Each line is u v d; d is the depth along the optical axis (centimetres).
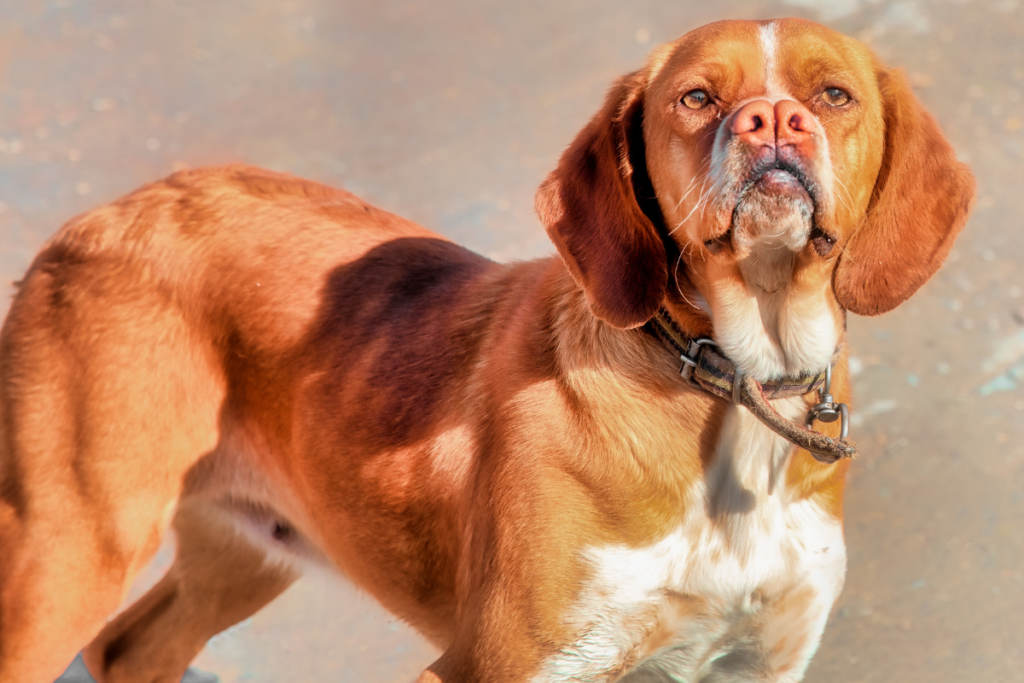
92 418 576
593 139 503
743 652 541
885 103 498
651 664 541
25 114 1311
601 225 493
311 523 599
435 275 588
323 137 1295
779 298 489
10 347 598
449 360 549
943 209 502
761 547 510
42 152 1247
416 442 546
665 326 494
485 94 1381
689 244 484
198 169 638
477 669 505
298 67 1433
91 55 1427
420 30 1525
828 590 532
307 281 589
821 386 507
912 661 704
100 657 657
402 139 1295
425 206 1176
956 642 717
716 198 459
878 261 499
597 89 1381
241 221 603
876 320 1009
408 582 566
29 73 1386
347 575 602
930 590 754
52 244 613
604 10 1552
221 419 598
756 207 453
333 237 602
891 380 938
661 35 1488
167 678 665
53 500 578
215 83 1390
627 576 494
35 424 583
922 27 1462
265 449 599
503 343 527
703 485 498
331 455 570
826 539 527
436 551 549
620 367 492
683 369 491
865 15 1493
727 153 455
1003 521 802
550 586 491
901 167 499
